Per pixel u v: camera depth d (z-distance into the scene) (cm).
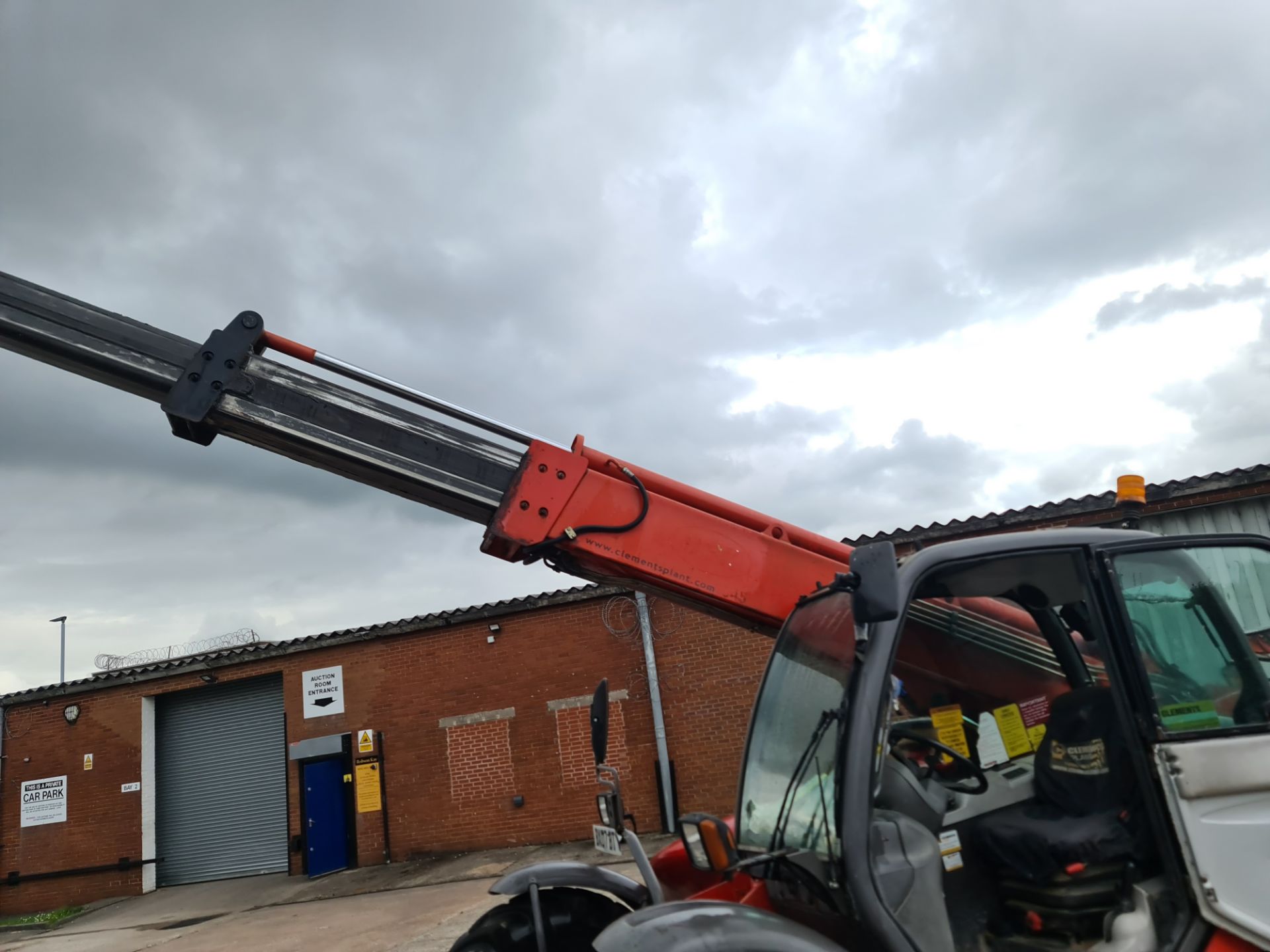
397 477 375
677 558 372
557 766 1382
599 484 377
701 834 288
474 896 1113
